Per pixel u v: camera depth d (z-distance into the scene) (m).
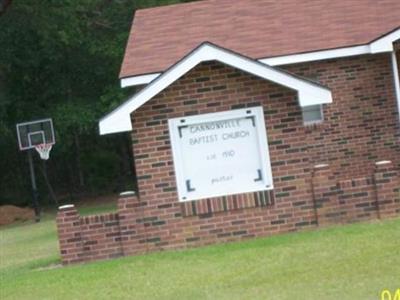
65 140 43.25
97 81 42.97
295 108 19.27
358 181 19.20
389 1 28.22
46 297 15.61
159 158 19.25
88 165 48.97
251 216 19.25
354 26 27.33
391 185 19.17
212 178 19.27
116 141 49.00
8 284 17.53
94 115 41.72
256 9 29.25
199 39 28.14
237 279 15.03
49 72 43.00
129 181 49.25
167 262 17.48
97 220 19.11
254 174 19.25
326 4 28.77
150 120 19.25
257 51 26.88
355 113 26.77
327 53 26.50
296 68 26.92
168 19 29.50
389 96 26.77
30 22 41.81
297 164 19.25
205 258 17.36
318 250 16.58
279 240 18.16
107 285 15.98
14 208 41.78
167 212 19.20
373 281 13.54
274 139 19.25
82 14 42.47
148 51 27.73
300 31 27.56
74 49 42.62
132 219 19.16
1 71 43.00
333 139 26.73
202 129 19.28
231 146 19.27
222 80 19.27
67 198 47.62
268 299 13.18
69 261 19.11
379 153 26.77
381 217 19.16
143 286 15.47
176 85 19.23
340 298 12.70
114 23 42.97
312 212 19.25
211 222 19.23
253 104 19.27
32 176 38.66
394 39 25.86
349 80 26.83
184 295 14.25
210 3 29.98
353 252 15.95
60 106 41.88
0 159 46.91
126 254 19.14
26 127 38.56
